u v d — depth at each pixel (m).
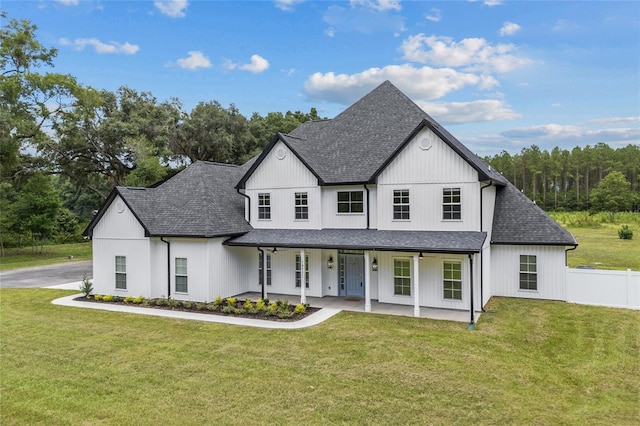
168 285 19.92
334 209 20.16
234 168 26.39
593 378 10.60
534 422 8.29
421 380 10.25
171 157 47.91
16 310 18.28
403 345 12.85
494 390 9.73
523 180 103.69
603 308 17.56
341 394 9.52
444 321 15.59
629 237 43.66
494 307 17.69
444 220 17.64
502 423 8.23
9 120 32.88
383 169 18.69
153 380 10.42
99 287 21.33
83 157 43.53
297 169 20.69
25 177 42.16
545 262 19.09
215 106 51.28
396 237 17.55
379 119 22.56
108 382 10.34
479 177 16.97
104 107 43.41
